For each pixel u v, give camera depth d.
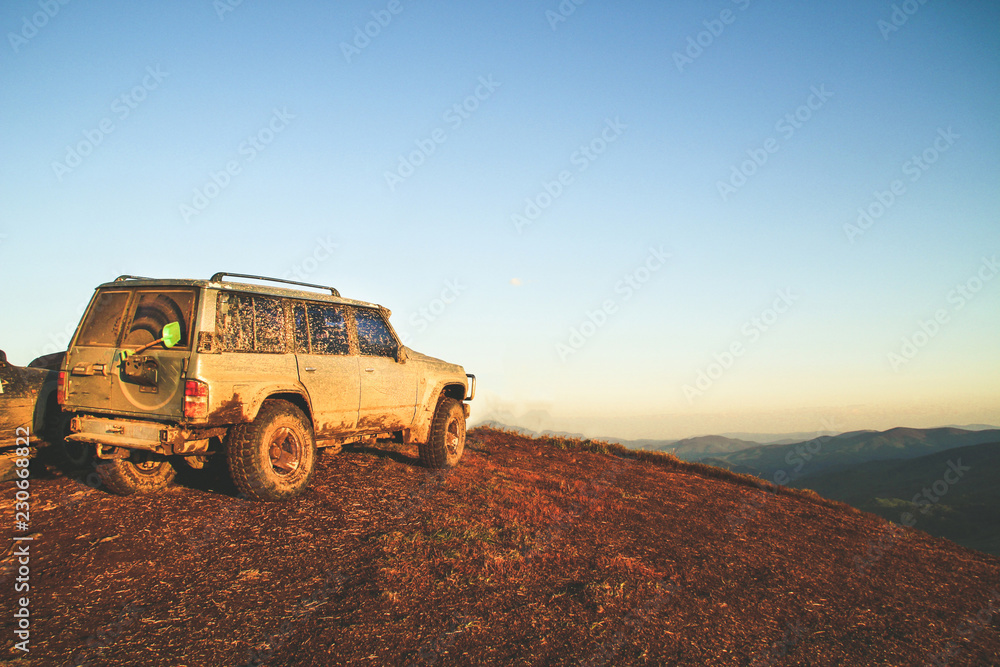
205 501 5.56
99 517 4.97
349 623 3.57
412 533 5.21
